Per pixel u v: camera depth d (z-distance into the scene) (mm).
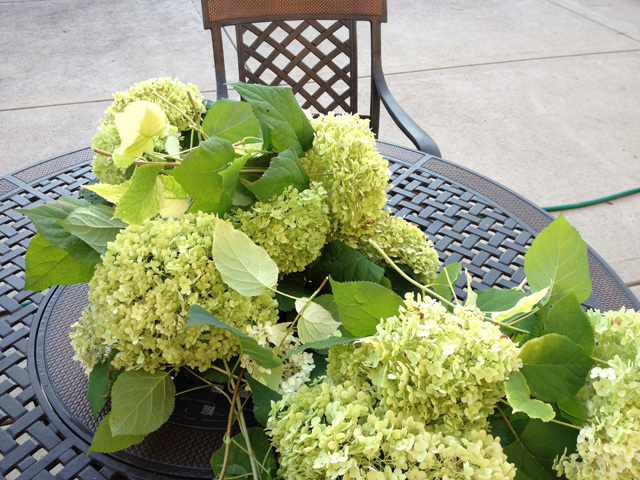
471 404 455
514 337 585
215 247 561
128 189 573
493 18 3441
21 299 830
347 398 463
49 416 670
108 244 573
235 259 569
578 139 2375
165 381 587
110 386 625
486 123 2475
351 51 1404
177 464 617
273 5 1352
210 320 516
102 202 811
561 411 514
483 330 468
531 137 2385
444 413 466
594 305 837
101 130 798
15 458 634
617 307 836
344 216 690
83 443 643
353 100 1450
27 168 1078
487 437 453
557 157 2264
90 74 2713
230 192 627
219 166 607
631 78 2818
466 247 918
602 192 2076
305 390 493
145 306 550
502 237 937
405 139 2361
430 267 728
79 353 633
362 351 483
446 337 455
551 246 569
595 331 506
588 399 487
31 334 770
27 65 2770
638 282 1713
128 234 576
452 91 2701
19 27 3145
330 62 1415
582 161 2242
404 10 3520
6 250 903
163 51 2939
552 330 519
